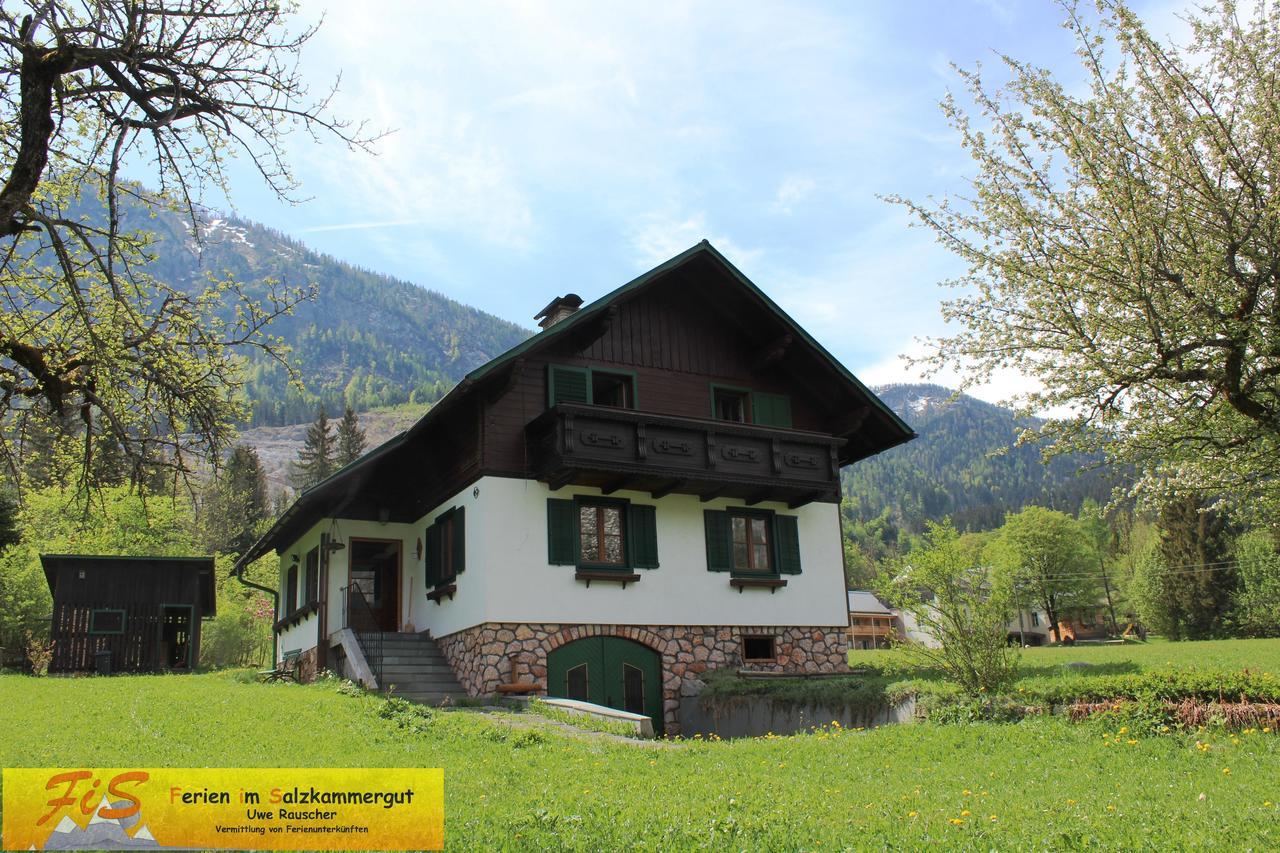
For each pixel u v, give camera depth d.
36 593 32.44
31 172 8.00
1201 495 13.74
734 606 19.66
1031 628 77.44
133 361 9.33
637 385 19.66
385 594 22.70
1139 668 14.26
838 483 20.36
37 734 10.85
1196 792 7.77
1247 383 11.68
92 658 24.83
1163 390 12.61
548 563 17.80
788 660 19.94
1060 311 12.38
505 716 14.63
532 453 18.12
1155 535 56.69
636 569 18.69
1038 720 11.25
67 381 9.12
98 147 9.38
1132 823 6.80
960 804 7.72
